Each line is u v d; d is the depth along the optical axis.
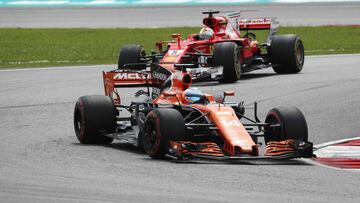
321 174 35.56
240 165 37.22
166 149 37.84
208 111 38.84
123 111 56.56
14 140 45.06
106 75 47.25
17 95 64.19
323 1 174.75
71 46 113.56
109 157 39.41
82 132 43.34
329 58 93.38
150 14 163.25
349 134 47.84
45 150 41.75
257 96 62.31
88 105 43.31
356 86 66.81
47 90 67.06
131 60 72.19
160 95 42.59
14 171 35.62
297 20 148.00
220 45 70.88
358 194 31.22
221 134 37.62
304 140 39.00
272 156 37.47
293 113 39.34
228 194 30.67
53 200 29.31
